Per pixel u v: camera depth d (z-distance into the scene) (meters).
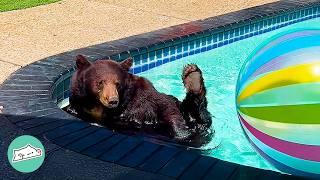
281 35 5.61
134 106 6.64
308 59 5.38
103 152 5.93
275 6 9.70
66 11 9.37
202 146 6.73
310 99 5.32
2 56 7.71
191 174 5.71
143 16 9.29
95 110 6.68
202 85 6.73
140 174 5.72
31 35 8.39
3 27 8.62
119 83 6.52
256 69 5.52
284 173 5.72
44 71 7.22
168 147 5.99
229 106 7.56
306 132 5.34
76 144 6.00
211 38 8.66
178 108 6.79
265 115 5.43
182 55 8.40
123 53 7.80
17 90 6.82
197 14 9.45
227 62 8.56
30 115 6.38
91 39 8.36
